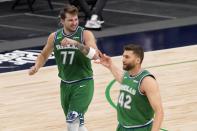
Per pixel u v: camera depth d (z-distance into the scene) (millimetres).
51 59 25484
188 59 24938
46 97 20422
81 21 32562
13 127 17703
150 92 11594
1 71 24016
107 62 12820
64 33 14430
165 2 38281
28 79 22719
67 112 15211
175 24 31625
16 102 20031
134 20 33125
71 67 14523
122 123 12328
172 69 23422
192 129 17062
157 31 30234
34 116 18625
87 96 14711
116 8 36750
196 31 30016
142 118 12031
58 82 22172
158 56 25594
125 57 11844
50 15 34906
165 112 18484
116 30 30688
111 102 19688
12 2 38781
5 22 33375
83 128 14781
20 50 27188
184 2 38156
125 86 12141
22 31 31031
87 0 32625
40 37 29547
